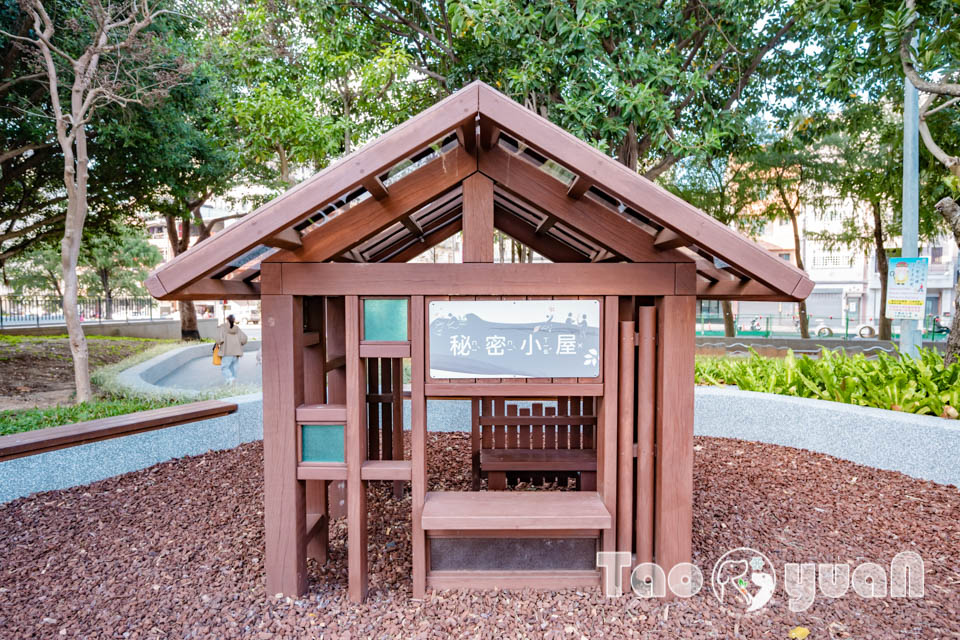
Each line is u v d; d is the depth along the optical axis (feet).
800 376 19.53
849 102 34.99
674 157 34.17
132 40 26.09
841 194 51.26
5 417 19.11
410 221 10.05
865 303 105.81
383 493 14.15
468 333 8.70
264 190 59.67
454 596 9.02
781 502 12.98
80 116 24.23
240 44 29.71
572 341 8.75
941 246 99.25
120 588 9.41
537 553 9.28
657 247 8.52
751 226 57.88
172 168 38.81
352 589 8.86
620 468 9.00
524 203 10.18
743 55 33.24
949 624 8.14
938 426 13.78
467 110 7.20
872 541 10.91
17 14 27.81
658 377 9.01
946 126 35.22
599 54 25.45
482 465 12.82
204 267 7.48
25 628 8.25
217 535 11.56
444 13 33.42
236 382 35.42
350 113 34.19
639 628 8.11
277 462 8.84
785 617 8.37
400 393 13.92
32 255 82.89
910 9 14.17
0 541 11.26
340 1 29.60
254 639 7.92
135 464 15.74
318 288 8.63
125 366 36.58
